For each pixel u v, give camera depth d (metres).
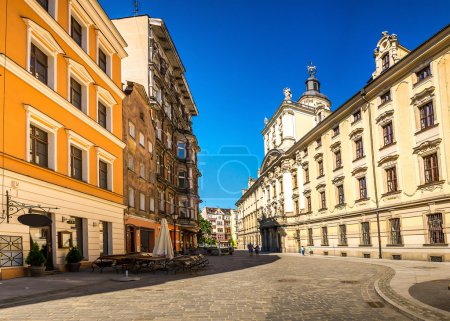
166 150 43.00
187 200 50.88
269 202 67.00
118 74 28.20
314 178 45.69
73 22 22.42
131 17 39.09
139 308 9.30
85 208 21.58
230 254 57.88
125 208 27.52
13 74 15.90
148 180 35.12
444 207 24.45
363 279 15.81
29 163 16.44
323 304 9.91
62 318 8.14
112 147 26.16
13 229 15.31
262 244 72.69
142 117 34.16
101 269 19.34
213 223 180.38
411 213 27.62
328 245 41.72
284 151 56.12
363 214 34.16
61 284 13.73
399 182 28.92
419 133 26.80
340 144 38.72
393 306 9.22
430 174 26.06
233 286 13.84
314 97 68.50
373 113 32.56
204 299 10.74
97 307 9.43
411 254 27.48
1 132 14.99
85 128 22.25
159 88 42.22
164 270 21.03
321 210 43.53
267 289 12.94
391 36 31.22
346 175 37.44
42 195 17.41
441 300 9.52
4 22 15.66
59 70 19.75
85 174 22.14
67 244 19.23
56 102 19.11
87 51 23.39
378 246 31.73
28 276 15.82
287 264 27.33
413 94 27.47
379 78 30.77
